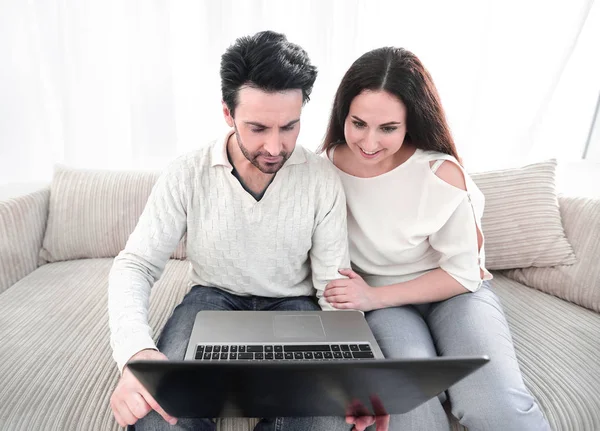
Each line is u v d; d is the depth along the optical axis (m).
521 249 1.47
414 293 1.15
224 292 1.13
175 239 1.05
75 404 0.91
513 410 0.89
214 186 1.03
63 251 1.51
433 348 1.07
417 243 1.18
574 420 0.95
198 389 0.65
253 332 0.91
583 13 1.72
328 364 0.58
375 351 0.87
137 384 0.76
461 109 1.86
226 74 0.87
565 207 1.50
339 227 1.11
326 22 1.71
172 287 1.37
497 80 1.84
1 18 1.57
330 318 0.98
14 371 0.99
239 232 1.05
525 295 1.43
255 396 0.69
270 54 0.84
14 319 1.18
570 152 1.99
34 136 1.73
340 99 1.08
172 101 1.72
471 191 1.13
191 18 1.65
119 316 0.87
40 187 1.73
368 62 1.02
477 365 0.61
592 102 1.94
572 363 1.09
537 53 1.81
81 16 1.58
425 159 1.14
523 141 1.91
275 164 0.95
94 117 1.69
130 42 1.61
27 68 1.65
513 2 1.74
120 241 1.52
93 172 1.55
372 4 1.72
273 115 0.86
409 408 0.80
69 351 1.06
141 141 1.74
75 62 1.62
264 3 1.68
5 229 1.37
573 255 1.41
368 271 1.25
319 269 1.14
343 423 0.84
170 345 0.91
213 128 1.79
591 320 1.29
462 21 1.76
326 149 1.26
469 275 1.16
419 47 1.79
